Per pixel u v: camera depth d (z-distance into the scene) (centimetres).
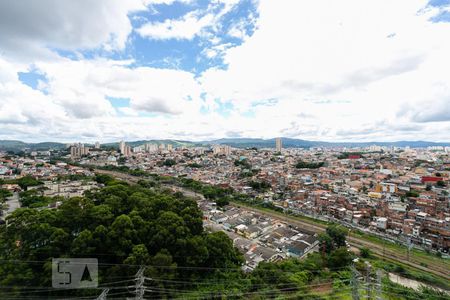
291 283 2433
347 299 2197
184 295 2112
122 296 1903
